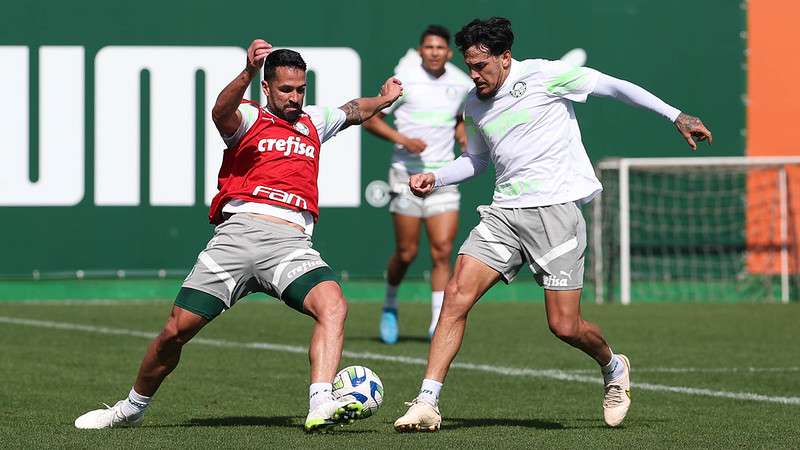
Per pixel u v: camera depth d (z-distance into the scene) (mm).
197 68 60906
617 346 43094
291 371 35812
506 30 25219
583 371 36250
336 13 61062
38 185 60625
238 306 58156
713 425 26500
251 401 30047
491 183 61000
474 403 30156
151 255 61094
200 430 24703
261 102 61281
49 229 60750
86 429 24969
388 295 44750
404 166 44750
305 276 23875
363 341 45062
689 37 61844
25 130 60500
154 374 24641
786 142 62188
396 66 61219
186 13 60844
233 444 22750
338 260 61219
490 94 25594
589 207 63406
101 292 60938
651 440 24188
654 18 61719
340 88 61156
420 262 62156
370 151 61031
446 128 45250
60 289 60844
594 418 27766
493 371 36219
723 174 62312
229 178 24641
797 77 62031
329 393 23062
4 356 38750
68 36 60531
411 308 57875
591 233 63406
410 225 44344
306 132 24703
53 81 60562
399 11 61219
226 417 27453
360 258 61281
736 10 61969
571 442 23719
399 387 32844
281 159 24469
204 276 23984
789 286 62375
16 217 60625
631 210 62812
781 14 62062
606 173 62344
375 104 26141
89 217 60844
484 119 25781
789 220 62125
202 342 43469
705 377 35219
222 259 23969
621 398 26062
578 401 30562
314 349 23312
